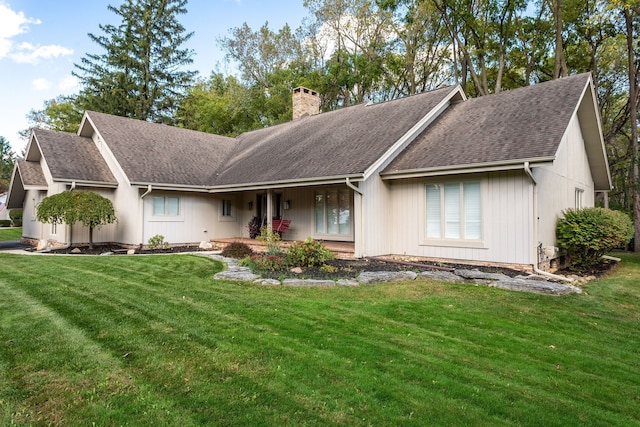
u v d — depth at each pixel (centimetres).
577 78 1160
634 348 473
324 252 976
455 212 1036
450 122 1259
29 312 574
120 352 432
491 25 2206
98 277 836
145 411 318
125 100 3297
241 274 846
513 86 2488
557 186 1080
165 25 3678
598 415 321
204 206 1589
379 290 736
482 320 562
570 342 486
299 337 483
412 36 2708
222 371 388
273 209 1569
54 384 360
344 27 2961
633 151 1734
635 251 1678
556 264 1055
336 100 3228
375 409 323
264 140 1850
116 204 1482
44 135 1505
